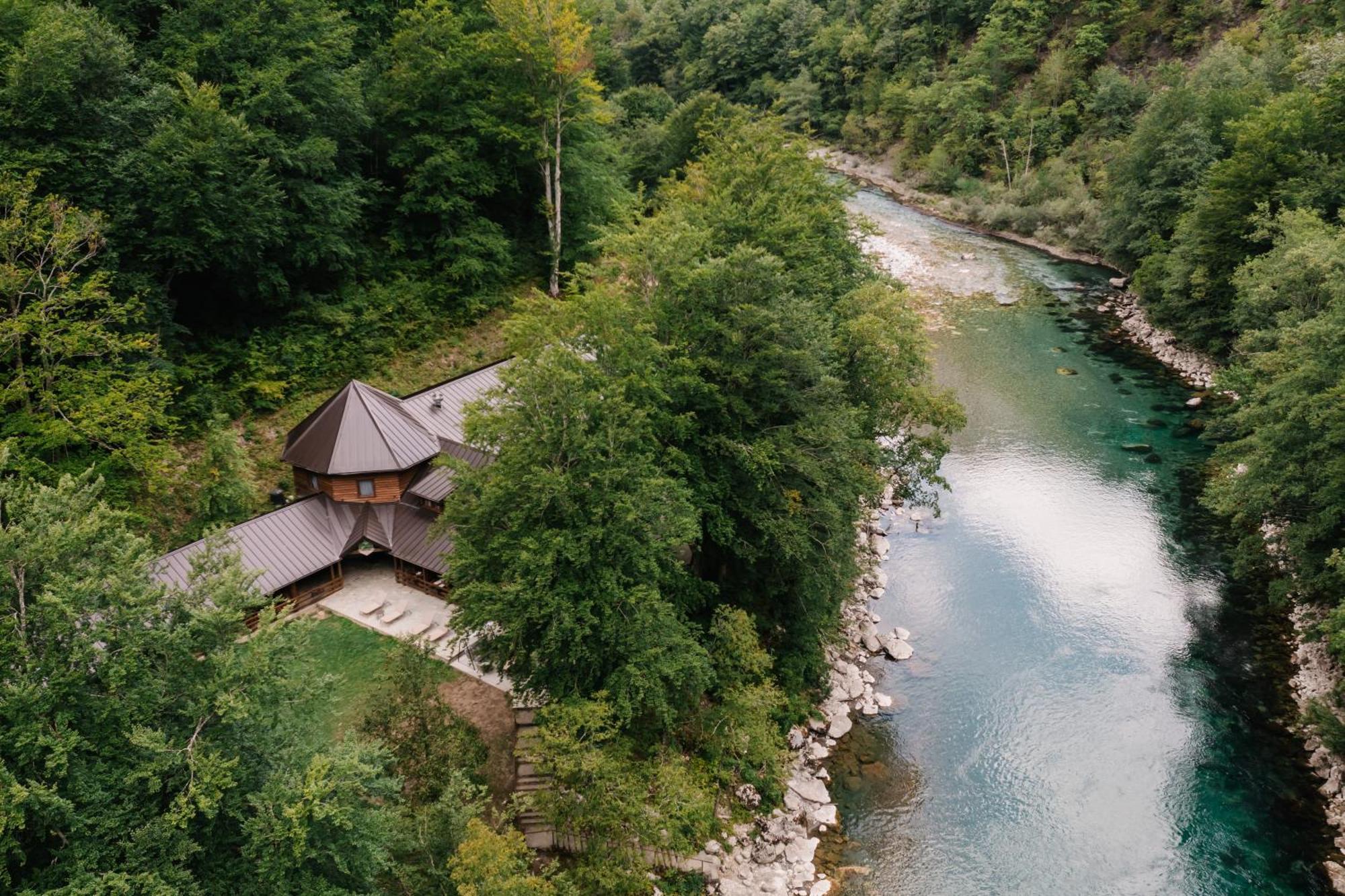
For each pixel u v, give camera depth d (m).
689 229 35.81
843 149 136.25
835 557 35.41
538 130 61.28
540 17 57.69
